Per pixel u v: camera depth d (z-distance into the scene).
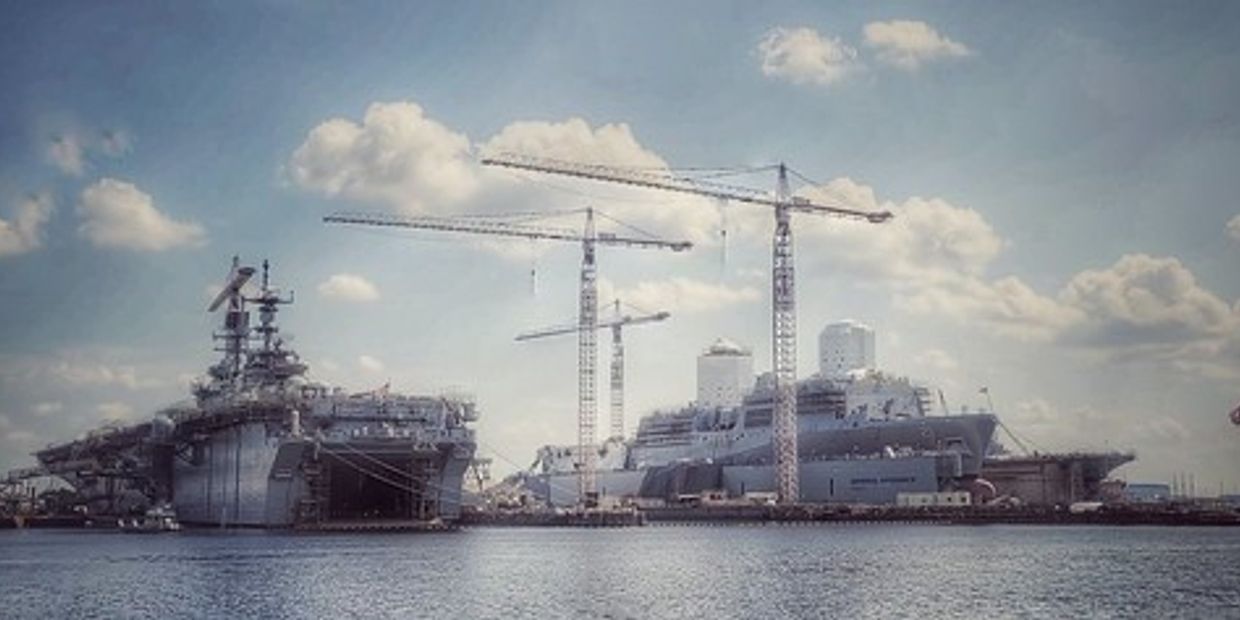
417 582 108.12
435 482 189.88
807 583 104.81
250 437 191.25
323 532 185.88
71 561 138.12
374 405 187.88
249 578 113.06
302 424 183.50
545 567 123.81
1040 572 113.06
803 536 180.12
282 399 183.62
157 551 153.00
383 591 100.88
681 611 87.00
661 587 102.69
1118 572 112.44
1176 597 93.19
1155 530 191.00
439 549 153.75
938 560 128.00
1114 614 84.31
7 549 163.12
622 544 165.88
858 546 152.88
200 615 87.00
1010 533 182.88
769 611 86.62
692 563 128.25
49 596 99.75
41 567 129.50
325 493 186.62
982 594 95.69
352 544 163.25
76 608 91.69
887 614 84.75
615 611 87.19
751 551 146.12
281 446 178.88
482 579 110.88
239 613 88.00
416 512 191.50
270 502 186.38
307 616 86.06
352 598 96.00
